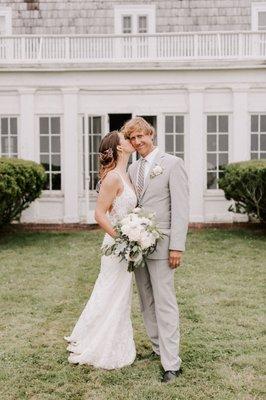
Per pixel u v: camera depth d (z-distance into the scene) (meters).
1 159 11.70
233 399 4.11
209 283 7.75
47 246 10.95
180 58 14.02
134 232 4.34
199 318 6.09
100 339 4.74
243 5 15.90
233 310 6.40
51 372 4.64
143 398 4.13
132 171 4.88
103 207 4.71
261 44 14.48
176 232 4.51
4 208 11.22
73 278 8.16
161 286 4.57
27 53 14.59
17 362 4.88
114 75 14.20
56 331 5.73
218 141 14.36
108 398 4.16
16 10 16.12
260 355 4.96
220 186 13.42
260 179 11.20
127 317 4.83
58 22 16.06
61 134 14.41
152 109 14.31
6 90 14.34
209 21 15.95
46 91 14.34
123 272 4.78
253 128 14.33
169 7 16.02
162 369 4.68
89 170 14.47
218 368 4.69
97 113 14.33
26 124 14.35
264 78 14.06
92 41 14.51
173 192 4.57
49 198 14.48
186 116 14.32
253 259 9.47
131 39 14.41
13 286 7.73
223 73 14.09
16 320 6.14
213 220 14.42
